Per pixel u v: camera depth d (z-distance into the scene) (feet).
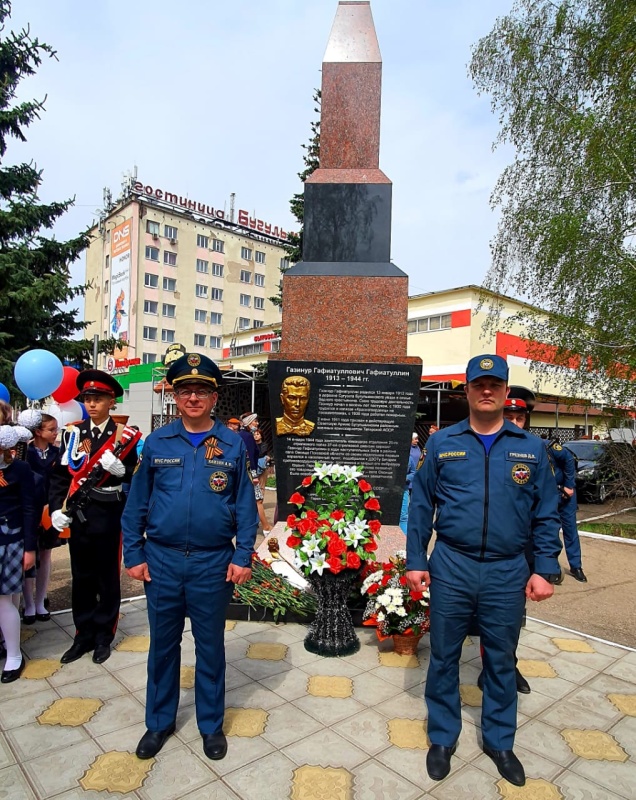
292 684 10.20
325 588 11.57
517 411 11.46
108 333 134.10
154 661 8.04
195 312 137.69
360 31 16.08
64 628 12.84
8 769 7.64
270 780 7.47
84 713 9.08
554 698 10.16
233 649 11.76
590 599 17.01
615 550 23.94
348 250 15.30
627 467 31.81
